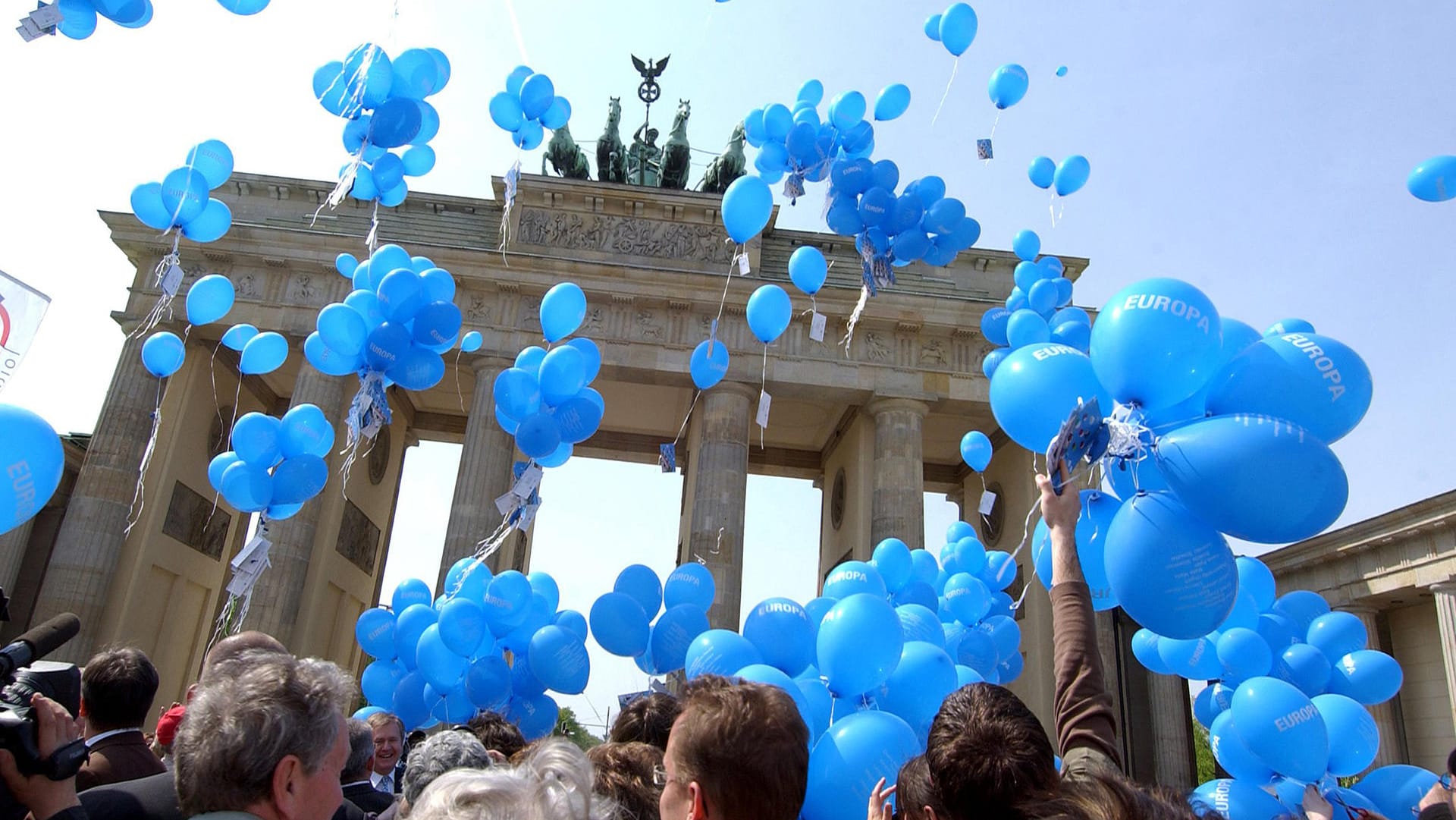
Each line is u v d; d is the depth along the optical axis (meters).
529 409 17.30
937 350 55.53
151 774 6.72
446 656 16.34
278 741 4.45
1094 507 8.44
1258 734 9.55
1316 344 7.32
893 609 9.88
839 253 58.22
